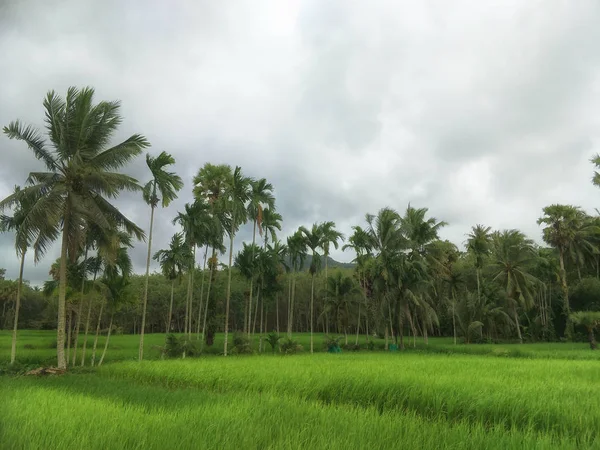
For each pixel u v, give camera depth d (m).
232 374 15.58
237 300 64.31
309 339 55.44
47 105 24.52
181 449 6.37
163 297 76.06
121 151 25.02
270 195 39.25
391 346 44.88
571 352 34.06
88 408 9.30
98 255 29.30
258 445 6.74
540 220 56.53
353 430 7.49
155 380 16.89
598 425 8.17
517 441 7.07
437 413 10.00
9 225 26.94
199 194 41.59
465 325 53.94
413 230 50.00
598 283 58.72
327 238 44.97
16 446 6.55
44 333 65.38
